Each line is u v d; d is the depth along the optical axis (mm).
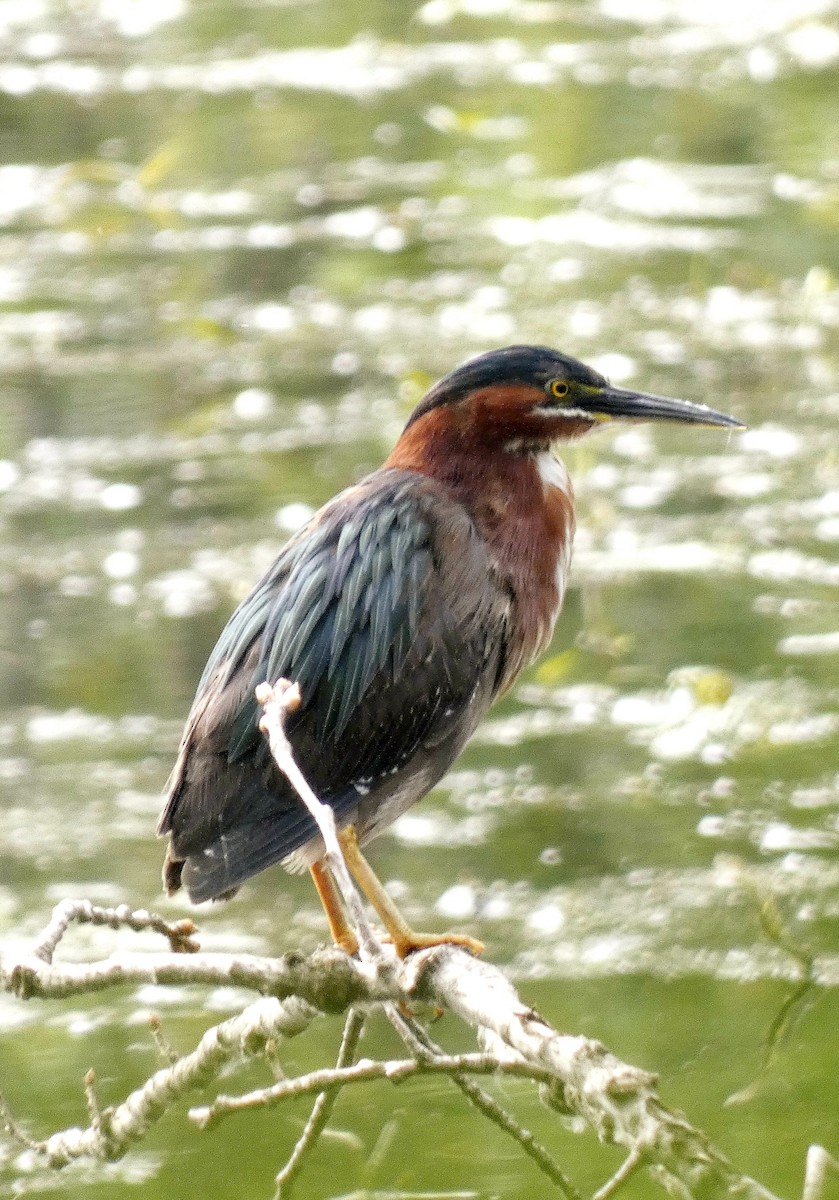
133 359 18375
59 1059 9703
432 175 23703
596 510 15086
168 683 13141
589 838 11344
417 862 11266
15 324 19312
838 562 14250
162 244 21625
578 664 13375
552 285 20062
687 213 21891
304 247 21344
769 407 16922
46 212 22453
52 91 26875
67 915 6836
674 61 27688
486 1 31859
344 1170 8781
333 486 15617
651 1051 9477
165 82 27297
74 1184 8750
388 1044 9688
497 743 12477
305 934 10602
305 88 27000
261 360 18266
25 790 11969
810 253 20484
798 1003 9750
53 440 16750
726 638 13414
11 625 13766
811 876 10844
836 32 27984
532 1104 9133
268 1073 9523
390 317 19281
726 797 11766
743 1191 4844
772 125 24781
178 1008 10172
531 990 9992
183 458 16281
